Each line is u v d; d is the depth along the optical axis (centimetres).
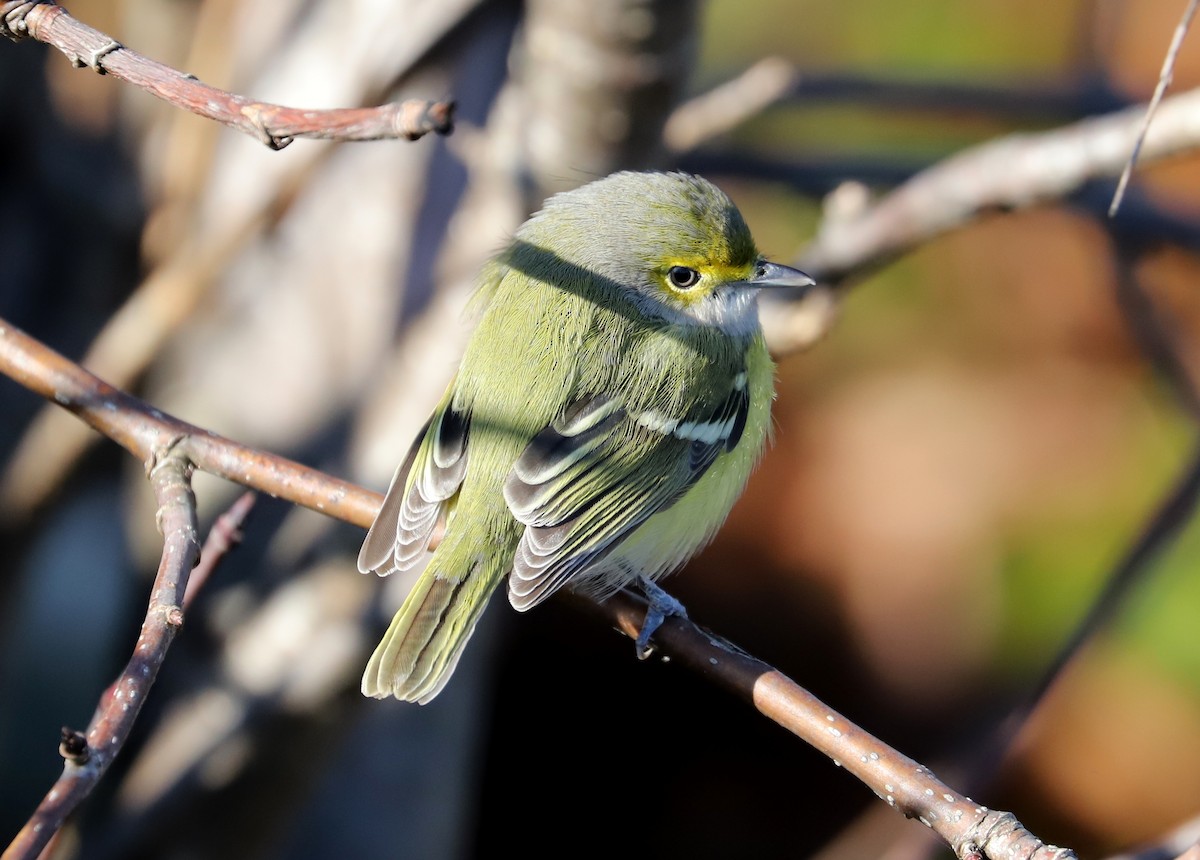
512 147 1006
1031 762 1359
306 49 1080
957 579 1454
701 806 1481
